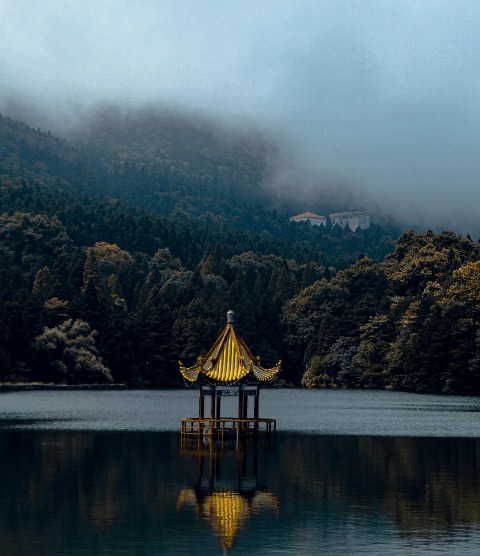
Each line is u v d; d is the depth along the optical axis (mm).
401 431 125812
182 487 77750
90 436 115625
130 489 76562
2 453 97625
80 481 80312
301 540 60344
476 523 64938
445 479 82625
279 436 117625
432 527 63844
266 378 111500
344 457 96688
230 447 104562
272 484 79625
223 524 64375
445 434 122000
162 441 109812
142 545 58969
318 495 74750
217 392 110375
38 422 136625
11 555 56656
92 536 61062
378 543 59719
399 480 82000
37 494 74250
